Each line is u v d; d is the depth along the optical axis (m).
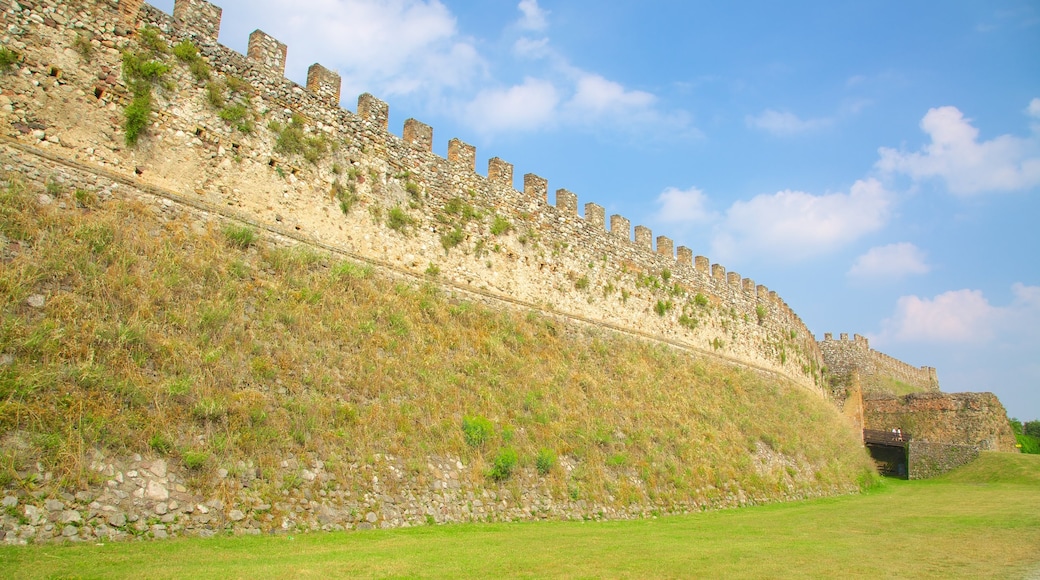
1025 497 34.16
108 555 11.29
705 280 43.06
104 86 18.94
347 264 23.05
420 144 27.77
